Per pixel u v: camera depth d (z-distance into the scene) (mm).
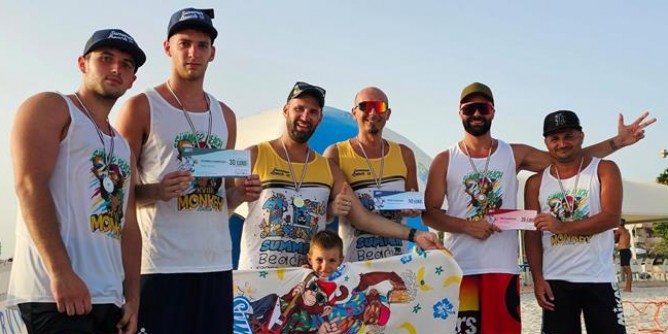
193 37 3980
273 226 4793
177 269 3824
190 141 3959
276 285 4684
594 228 4902
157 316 3787
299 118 4934
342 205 4875
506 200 5332
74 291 2951
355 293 4805
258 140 8594
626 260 18172
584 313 5059
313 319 4727
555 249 5129
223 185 4129
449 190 5418
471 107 5305
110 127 3461
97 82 3303
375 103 5379
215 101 4207
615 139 5383
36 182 2977
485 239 5172
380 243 5242
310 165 5043
